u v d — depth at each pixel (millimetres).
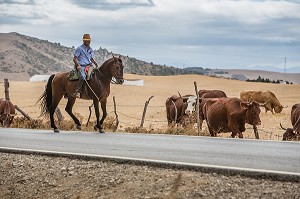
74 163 11188
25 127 22422
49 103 18984
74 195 9273
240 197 8039
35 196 9562
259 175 9031
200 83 138000
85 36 17984
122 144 14211
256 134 19281
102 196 9000
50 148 13422
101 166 10672
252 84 130875
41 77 134750
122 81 17922
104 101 18281
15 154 12719
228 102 19812
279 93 103375
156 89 99938
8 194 9820
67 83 18297
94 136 16641
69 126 21297
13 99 71875
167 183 9078
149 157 11492
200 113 23344
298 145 13680
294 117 22875
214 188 8547
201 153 12102
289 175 8758
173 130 19641
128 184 9281
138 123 36469
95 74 18047
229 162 10617
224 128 20031
